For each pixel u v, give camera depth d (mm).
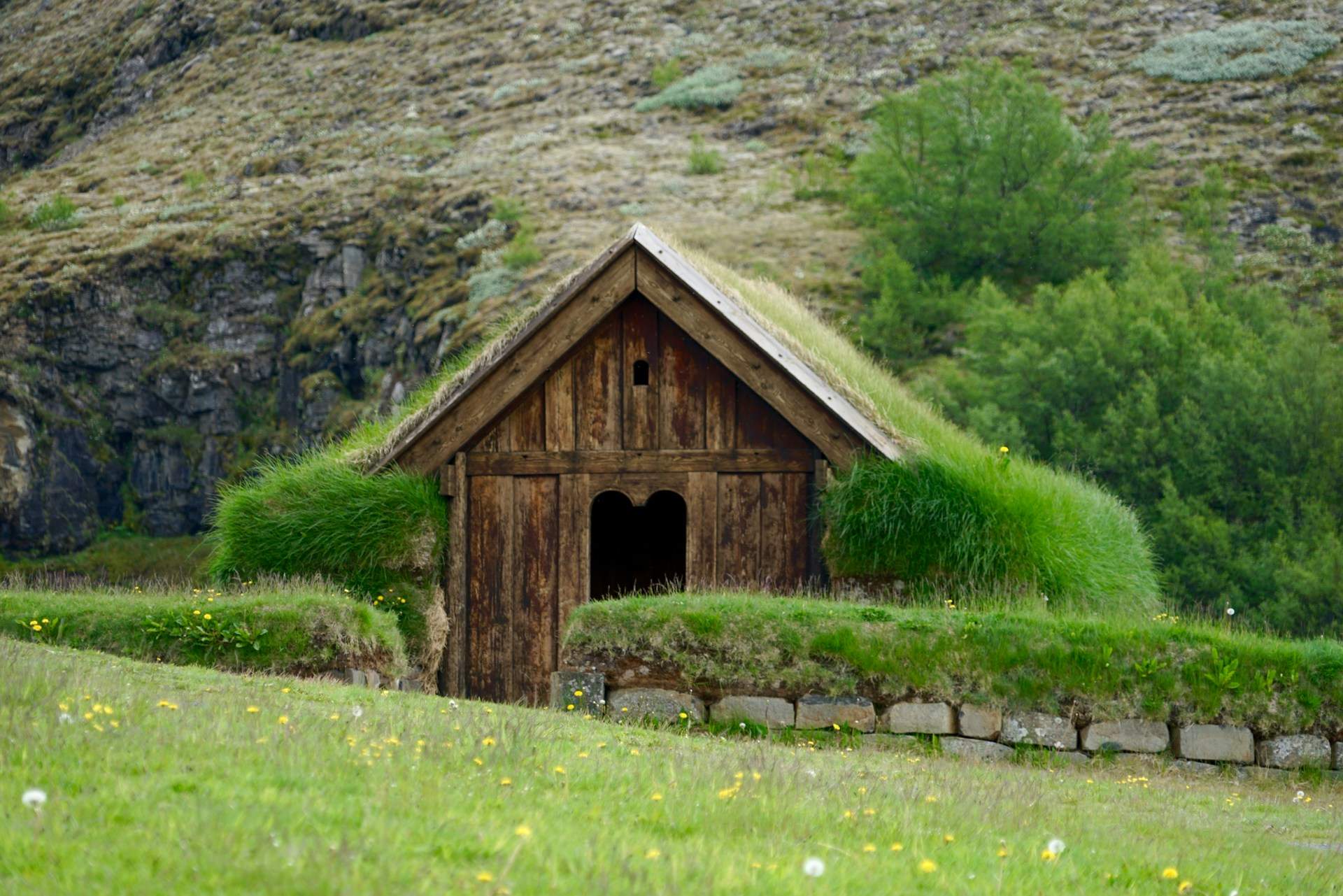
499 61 173000
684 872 10500
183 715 14945
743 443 28922
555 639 29062
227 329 129000
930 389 84562
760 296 32938
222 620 23719
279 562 28578
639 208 131750
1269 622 64000
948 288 106500
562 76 166125
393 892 9305
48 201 151125
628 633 22859
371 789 12211
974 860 12344
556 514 29328
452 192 138375
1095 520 30547
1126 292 84438
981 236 110375
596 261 29062
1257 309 89312
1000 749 22062
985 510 26406
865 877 11172
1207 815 17922
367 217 137500
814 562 28328
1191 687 22078
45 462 117938
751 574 28578
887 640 22547
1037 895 11359
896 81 151625
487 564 29422
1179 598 66438
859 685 22422
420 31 186125
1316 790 21188
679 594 24562
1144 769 21719
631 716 22562
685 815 12805
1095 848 13781
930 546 26484
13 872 9219
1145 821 16484
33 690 14750
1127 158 111688
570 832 11547
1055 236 108250
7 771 11539
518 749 14977
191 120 176875
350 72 179500
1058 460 74062
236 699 17109
